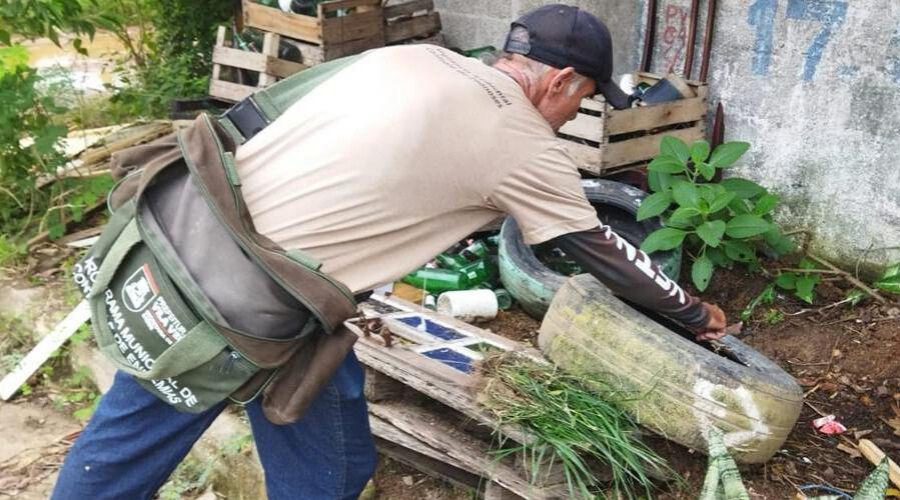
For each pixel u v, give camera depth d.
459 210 2.20
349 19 4.76
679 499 2.60
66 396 3.89
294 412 2.11
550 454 2.61
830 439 3.01
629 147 3.98
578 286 2.82
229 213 2.08
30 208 4.87
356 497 2.51
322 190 2.15
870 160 3.77
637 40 4.55
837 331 3.58
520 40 2.30
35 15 4.74
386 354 2.89
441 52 2.31
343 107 2.19
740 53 4.11
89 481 2.33
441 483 2.94
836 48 3.78
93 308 2.18
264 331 2.06
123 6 6.33
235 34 5.17
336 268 2.18
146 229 2.12
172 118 5.08
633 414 2.63
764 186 4.14
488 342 3.06
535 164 2.16
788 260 4.03
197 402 2.13
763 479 2.74
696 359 2.57
